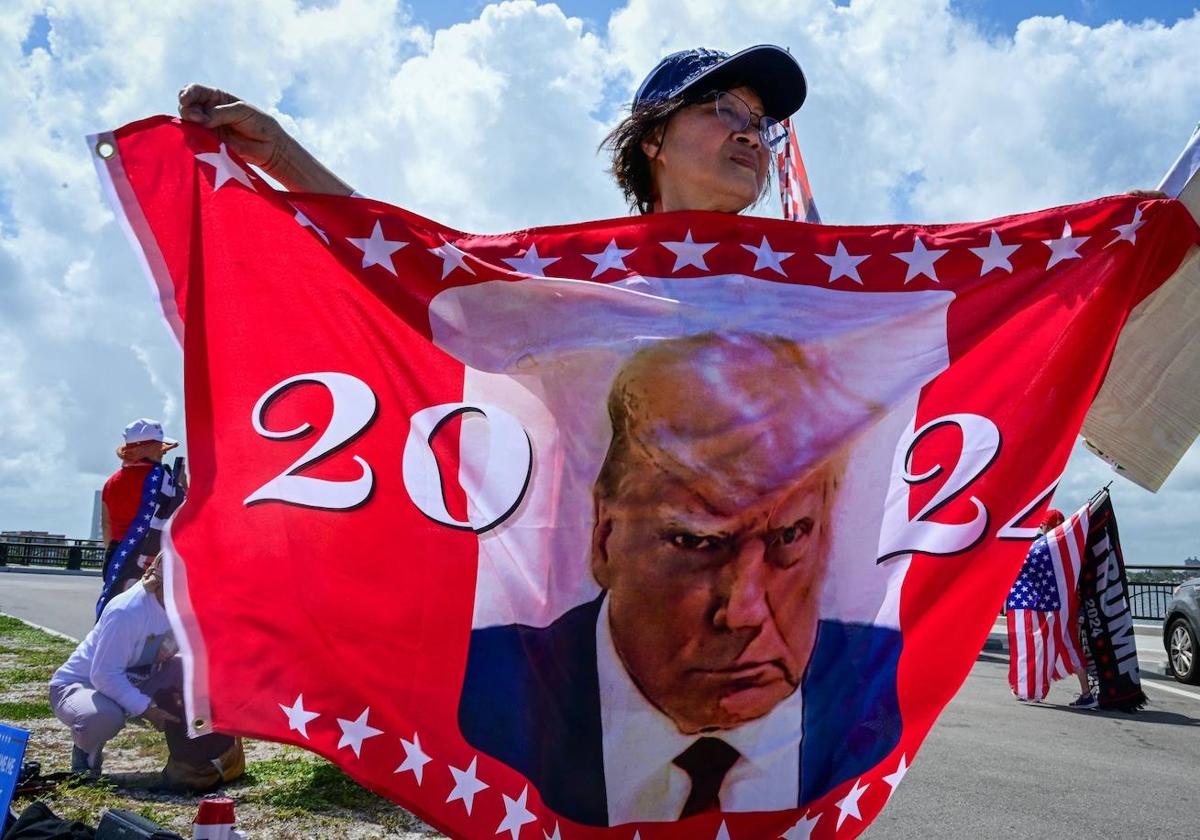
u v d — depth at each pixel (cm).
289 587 230
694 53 259
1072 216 264
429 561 231
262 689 224
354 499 235
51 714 644
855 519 237
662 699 224
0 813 317
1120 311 257
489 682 225
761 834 221
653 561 229
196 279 245
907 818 490
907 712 230
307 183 263
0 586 2333
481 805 220
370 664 227
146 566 602
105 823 305
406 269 246
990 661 1327
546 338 240
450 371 240
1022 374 250
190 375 240
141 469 632
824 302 247
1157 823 489
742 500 232
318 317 245
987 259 257
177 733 473
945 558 238
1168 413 291
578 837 220
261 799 464
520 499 233
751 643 228
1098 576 892
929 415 244
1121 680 872
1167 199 268
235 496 234
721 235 251
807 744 225
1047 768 613
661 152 258
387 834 415
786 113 261
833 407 241
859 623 232
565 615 227
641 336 239
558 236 253
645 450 234
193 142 251
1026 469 245
